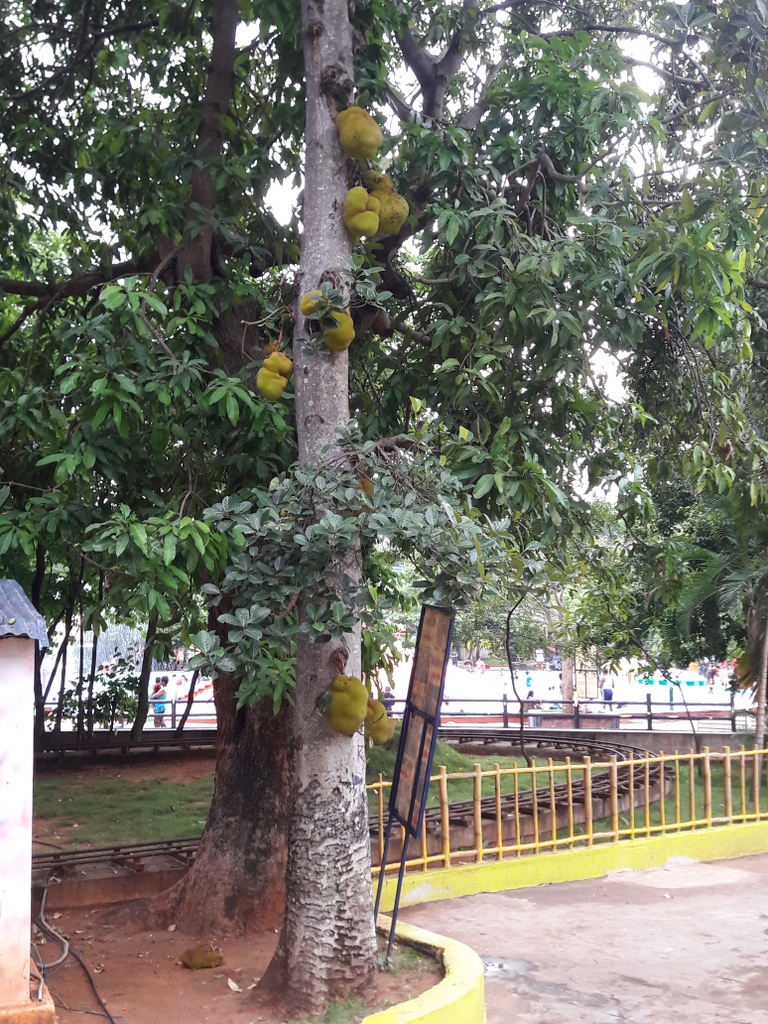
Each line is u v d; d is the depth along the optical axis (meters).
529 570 4.87
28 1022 3.97
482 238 6.76
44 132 8.55
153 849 8.02
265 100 8.44
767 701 13.21
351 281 5.39
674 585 9.77
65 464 5.55
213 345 6.44
